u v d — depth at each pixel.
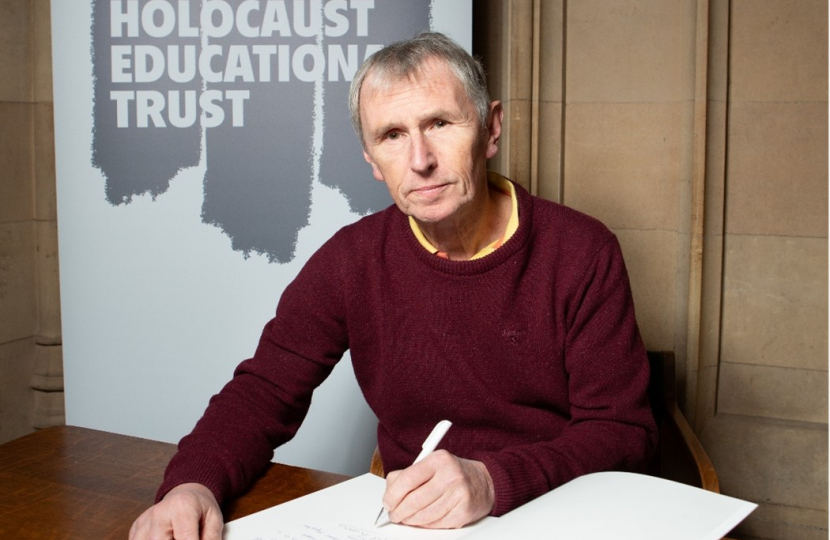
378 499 1.15
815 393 2.30
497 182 1.50
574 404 1.39
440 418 1.48
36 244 2.72
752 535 2.36
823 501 2.30
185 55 2.30
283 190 2.31
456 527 1.05
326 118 2.28
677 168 2.26
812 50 2.18
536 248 1.43
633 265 2.33
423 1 2.22
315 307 1.51
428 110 1.24
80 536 1.09
